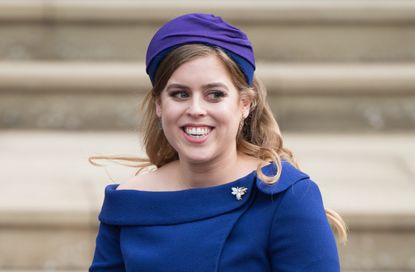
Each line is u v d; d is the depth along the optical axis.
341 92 13.36
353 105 13.41
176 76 5.51
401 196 10.88
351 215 10.47
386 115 13.40
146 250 5.62
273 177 5.54
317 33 14.34
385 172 11.75
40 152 12.42
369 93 13.38
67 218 10.55
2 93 13.45
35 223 10.58
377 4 14.34
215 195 5.63
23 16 14.45
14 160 12.07
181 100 5.57
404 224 10.48
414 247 10.53
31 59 14.42
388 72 13.38
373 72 13.38
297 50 14.34
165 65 5.52
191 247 5.52
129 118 13.40
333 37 14.35
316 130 13.35
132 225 5.74
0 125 13.44
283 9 14.27
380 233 10.52
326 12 14.27
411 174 11.69
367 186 11.22
